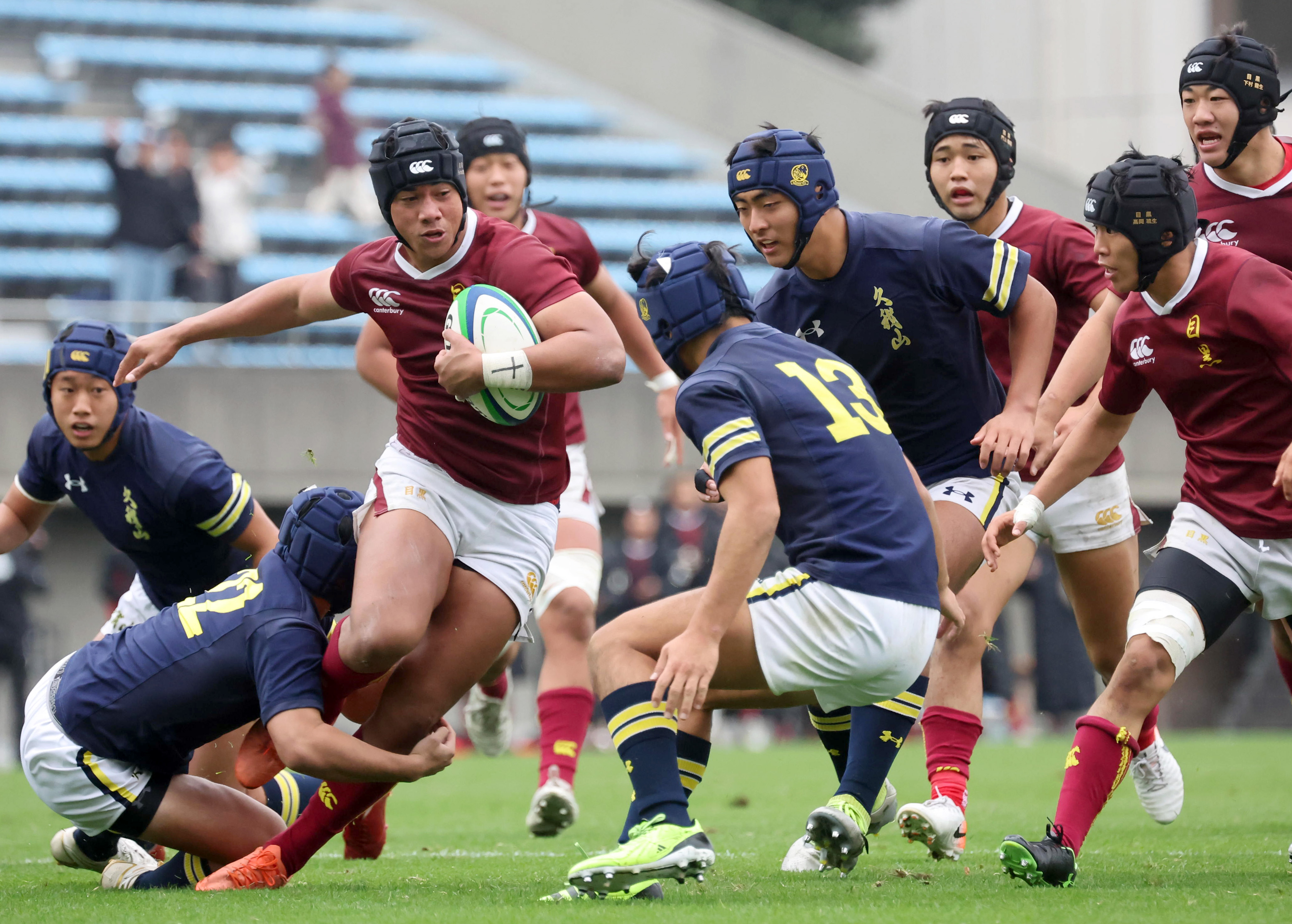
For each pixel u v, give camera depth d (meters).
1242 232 16.89
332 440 53.72
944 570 14.43
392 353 19.91
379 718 14.90
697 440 13.34
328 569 14.45
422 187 14.48
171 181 54.28
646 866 12.84
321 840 14.36
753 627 13.30
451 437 15.27
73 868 17.00
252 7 78.75
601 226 71.38
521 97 79.50
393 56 78.69
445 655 15.06
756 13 104.94
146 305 51.88
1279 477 13.55
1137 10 94.38
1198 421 15.02
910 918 11.57
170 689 14.20
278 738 13.58
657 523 46.22
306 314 16.27
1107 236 14.31
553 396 15.77
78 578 52.00
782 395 13.45
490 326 14.48
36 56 74.75
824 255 16.27
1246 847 18.05
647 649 13.62
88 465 17.75
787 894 13.29
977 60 101.19
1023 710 51.75
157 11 77.06
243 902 12.96
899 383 16.89
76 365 16.95
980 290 16.12
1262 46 16.50
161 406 52.03
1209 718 55.06
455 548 15.30
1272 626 17.50
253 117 73.31
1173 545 15.08
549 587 22.50
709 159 77.62
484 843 20.34
